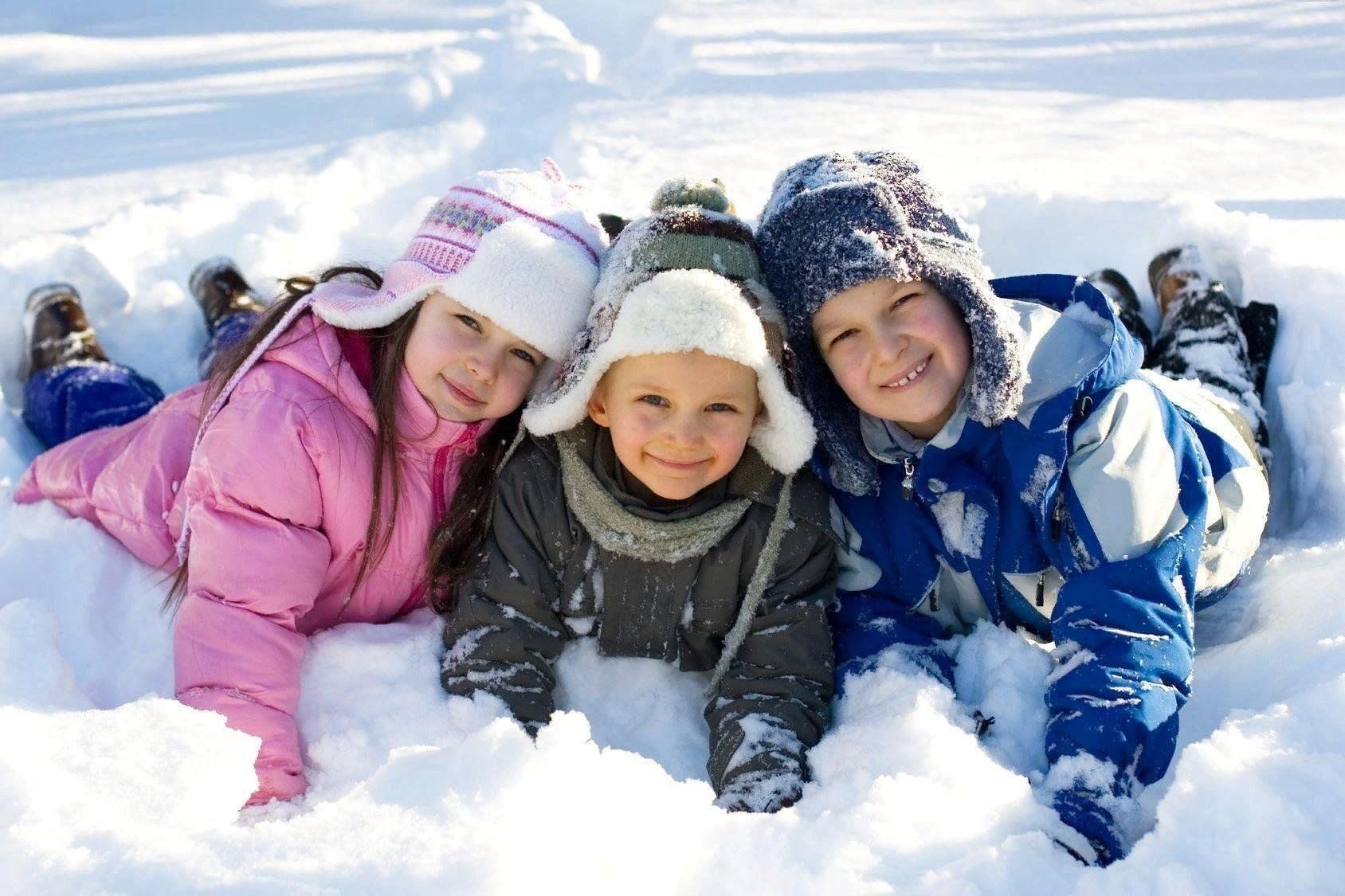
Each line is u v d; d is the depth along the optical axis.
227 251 3.39
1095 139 3.98
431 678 2.01
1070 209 3.40
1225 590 2.18
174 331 3.17
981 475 2.03
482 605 2.03
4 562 2.21
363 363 2.08
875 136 4.03
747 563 2.06
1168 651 1.83
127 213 3.41
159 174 3.76
